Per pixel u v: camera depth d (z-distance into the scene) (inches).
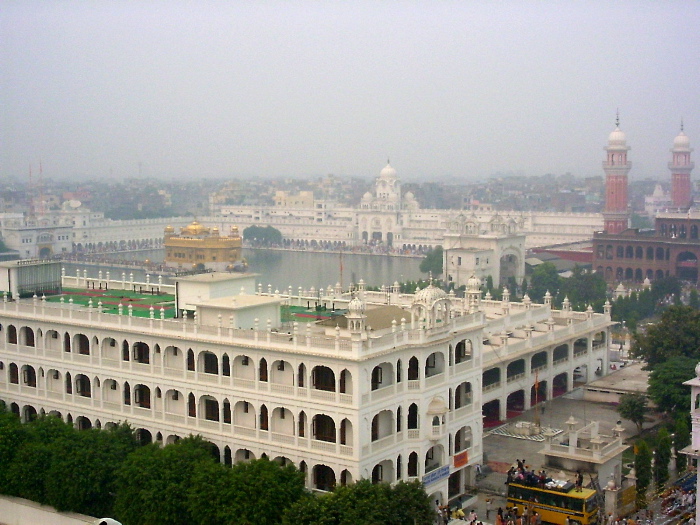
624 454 5782.5
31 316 5659.5
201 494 4158.5
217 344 4835.1
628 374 7755.9
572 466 5147.6
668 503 4884.4
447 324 4931.1
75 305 5812.0
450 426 4936.0
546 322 7470.5
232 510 4047.7
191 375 4968.0
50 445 4810.5
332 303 6003.9
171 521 4276.6
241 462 4350.4
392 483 4648.1
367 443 4453.7
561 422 6481.3
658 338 7052.2
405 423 4719.5
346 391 4466.0
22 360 5757.9
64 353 5526.6
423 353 4714.6
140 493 4325.8
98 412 5378.9
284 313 5487.2
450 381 4948.3
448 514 4682.6
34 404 5698.8
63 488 4586.6
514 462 5580.7
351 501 4030.5
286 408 4626.0
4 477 4847.4
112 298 6363.2
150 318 5142.7
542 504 4611.2
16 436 4963.1
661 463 5147.6
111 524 3496.6
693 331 6939.0
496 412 6653.5
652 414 6692.9
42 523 4739.2
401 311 5255.9
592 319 7652.6
